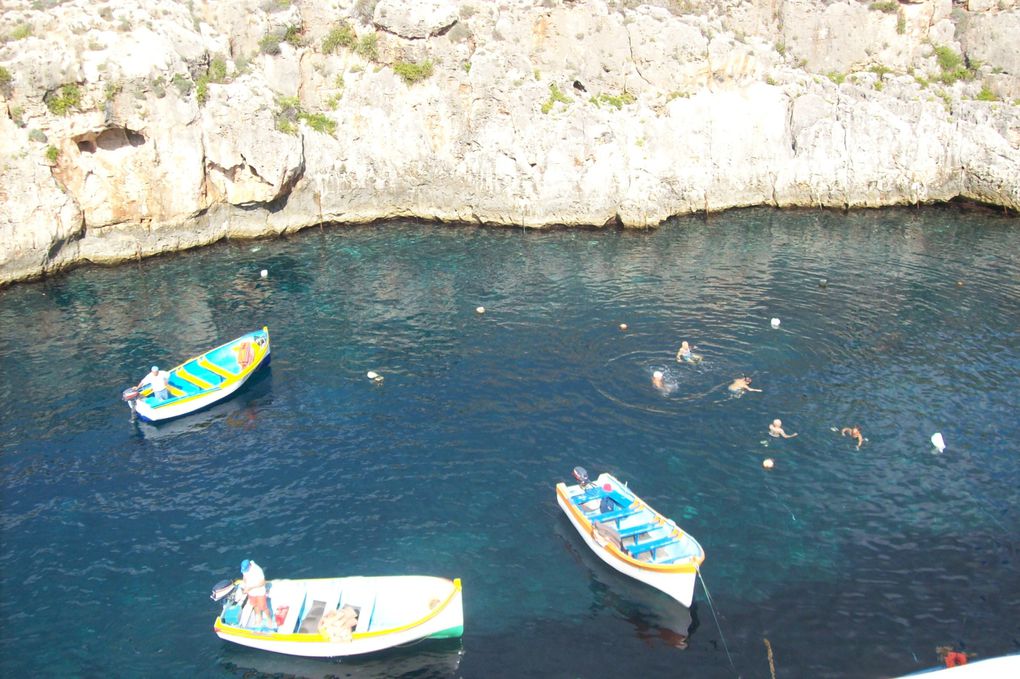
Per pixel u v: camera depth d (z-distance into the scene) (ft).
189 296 166.50
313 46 204.03
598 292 161.58
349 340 146.00
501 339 143.74
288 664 81.61
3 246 170.09
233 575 92.38
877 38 210.79
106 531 100.07
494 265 178.29
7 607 88.74
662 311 151.84
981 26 207.10
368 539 97.09
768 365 131.13
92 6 180.45
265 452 114.83
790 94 208.64
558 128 196.44
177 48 184.85
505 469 108.78
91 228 182.60
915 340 138.41
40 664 81.82
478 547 95.55
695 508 100.07
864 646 80.48
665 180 202.18
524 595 88.38
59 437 119.85
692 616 84.84
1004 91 204.64
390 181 207.72
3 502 105.70
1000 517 97.04
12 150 169.27
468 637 83.30
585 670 78.95
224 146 188.85
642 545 89.20
